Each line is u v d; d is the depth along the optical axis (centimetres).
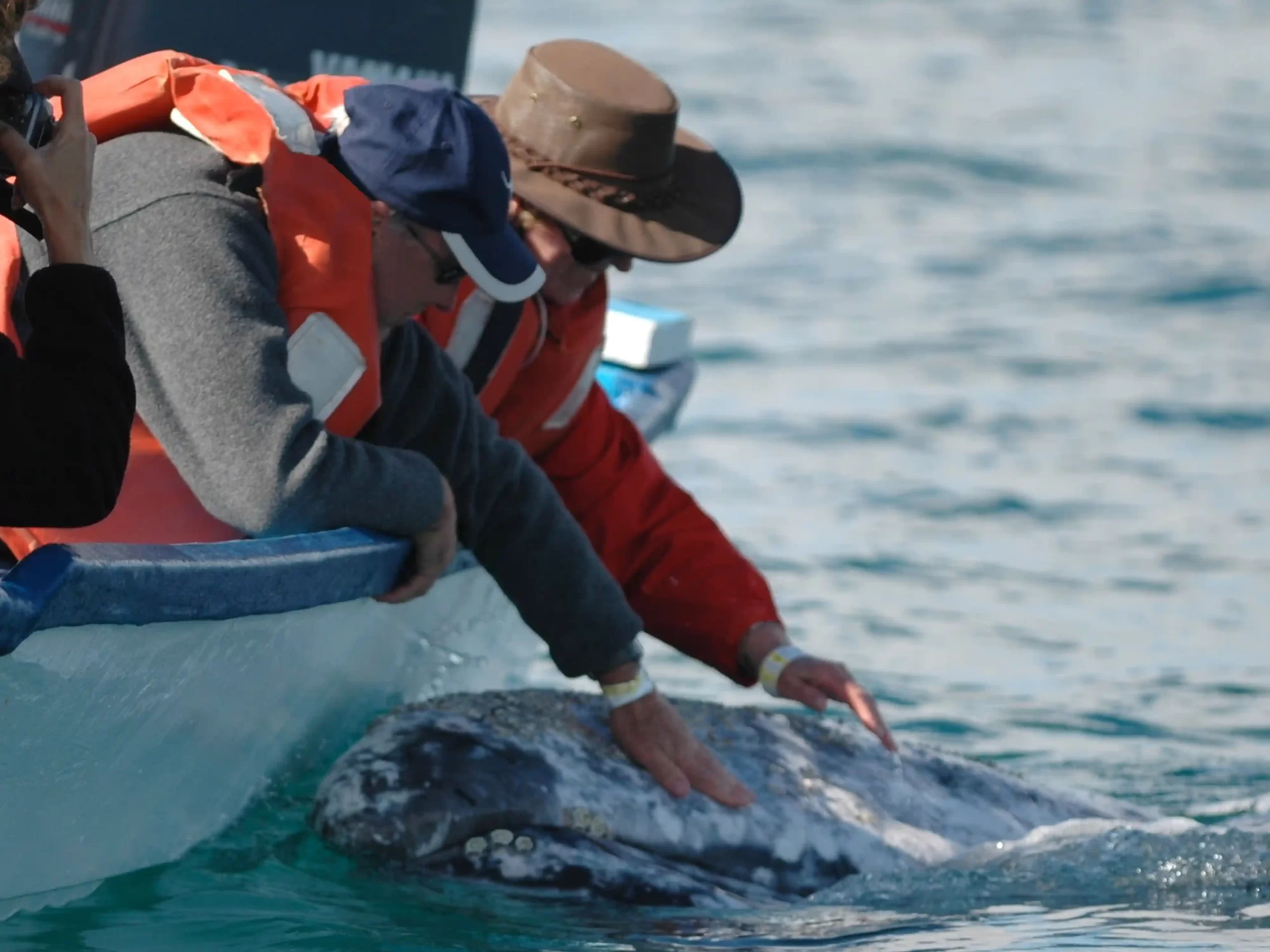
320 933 975
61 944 913
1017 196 4331
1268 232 4012
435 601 1252
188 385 978
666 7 7138
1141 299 3409
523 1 7088
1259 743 1526
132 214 998
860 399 2712
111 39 1536
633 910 1062
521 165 1304
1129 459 2448
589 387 1356
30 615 770
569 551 1166
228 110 1035
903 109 5356
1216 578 1994
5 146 789
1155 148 4962
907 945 1027
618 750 1191
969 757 1324
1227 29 7381
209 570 902
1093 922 1083
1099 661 1728
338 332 1028
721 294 3378
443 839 1077
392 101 1048
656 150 1304
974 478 2347
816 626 1789
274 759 1120
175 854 1042
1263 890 1154
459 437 1136
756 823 1172
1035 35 7038
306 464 988
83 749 891
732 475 2327
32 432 770
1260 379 2883
